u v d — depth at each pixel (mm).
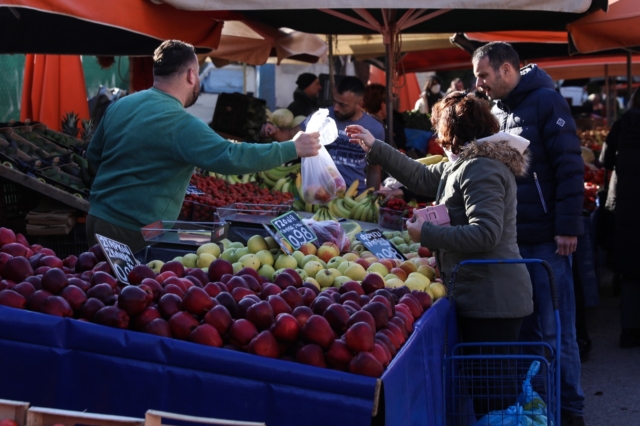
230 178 6414
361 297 2826
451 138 3344
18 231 5754
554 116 3988
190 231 3645
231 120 7488
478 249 3143
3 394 2330
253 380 2180
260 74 16219
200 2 4809
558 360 3029
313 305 2596
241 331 2324
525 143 3312
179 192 3801
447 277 3510
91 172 5566
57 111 8594
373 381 2090
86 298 2461
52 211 5359
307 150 3518
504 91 4121
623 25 5836
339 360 2270
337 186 4824
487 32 7434
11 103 9203
